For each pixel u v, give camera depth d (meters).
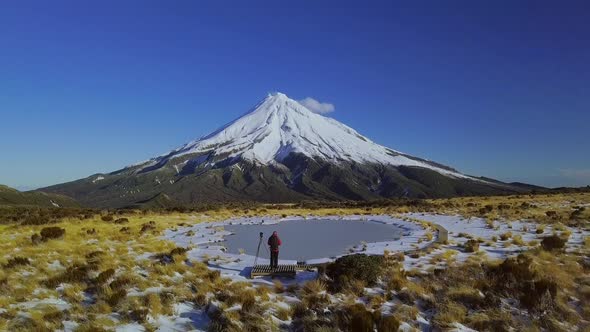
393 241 24.80
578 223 26.27
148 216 40.75
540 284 12.23
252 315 11.24
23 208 46.00
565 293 12.46
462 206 46.34
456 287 13.05
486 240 22.31
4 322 10.50
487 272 14.35
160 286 14.15
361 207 56.72
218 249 22.66
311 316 11.37
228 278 15.51
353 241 25.95
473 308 11.82
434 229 28.77
